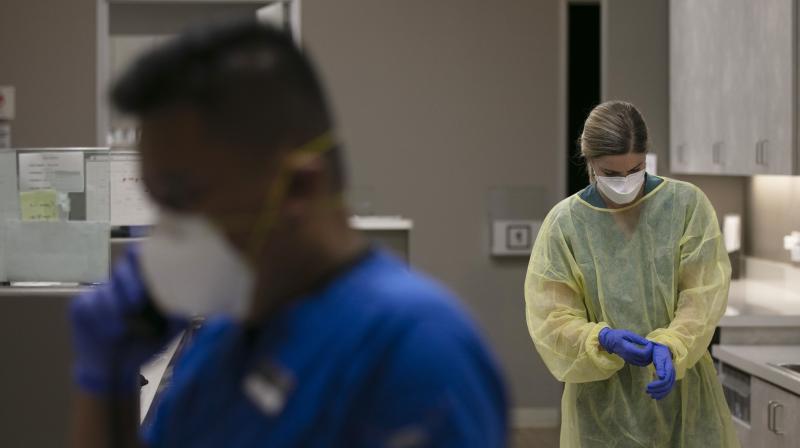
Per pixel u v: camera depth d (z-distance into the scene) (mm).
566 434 5074
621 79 8828
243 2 11336
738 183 8922
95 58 10836
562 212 5082
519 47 10977
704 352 4840
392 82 10930
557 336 4879
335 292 1652
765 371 5910
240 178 1608
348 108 10914
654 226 4938
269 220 1619
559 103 11000
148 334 1842
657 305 4898
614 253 4957
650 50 8820
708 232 4898
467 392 1572
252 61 1609
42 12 10797
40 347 4977
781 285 8180
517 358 11125
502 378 1690
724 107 7582
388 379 1569
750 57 7113
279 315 1686
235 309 1695
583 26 11711
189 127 1603
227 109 1593
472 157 11000
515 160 11031
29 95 10805
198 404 1811
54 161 5277
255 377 1682
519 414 11109
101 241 5262
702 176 8891
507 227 10992
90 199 5270
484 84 10969
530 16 10969
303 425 1604
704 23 7961
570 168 11617
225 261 1646
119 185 6211
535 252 5148
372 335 1597
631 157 4742
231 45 1636
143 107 1626
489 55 10961
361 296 1638
